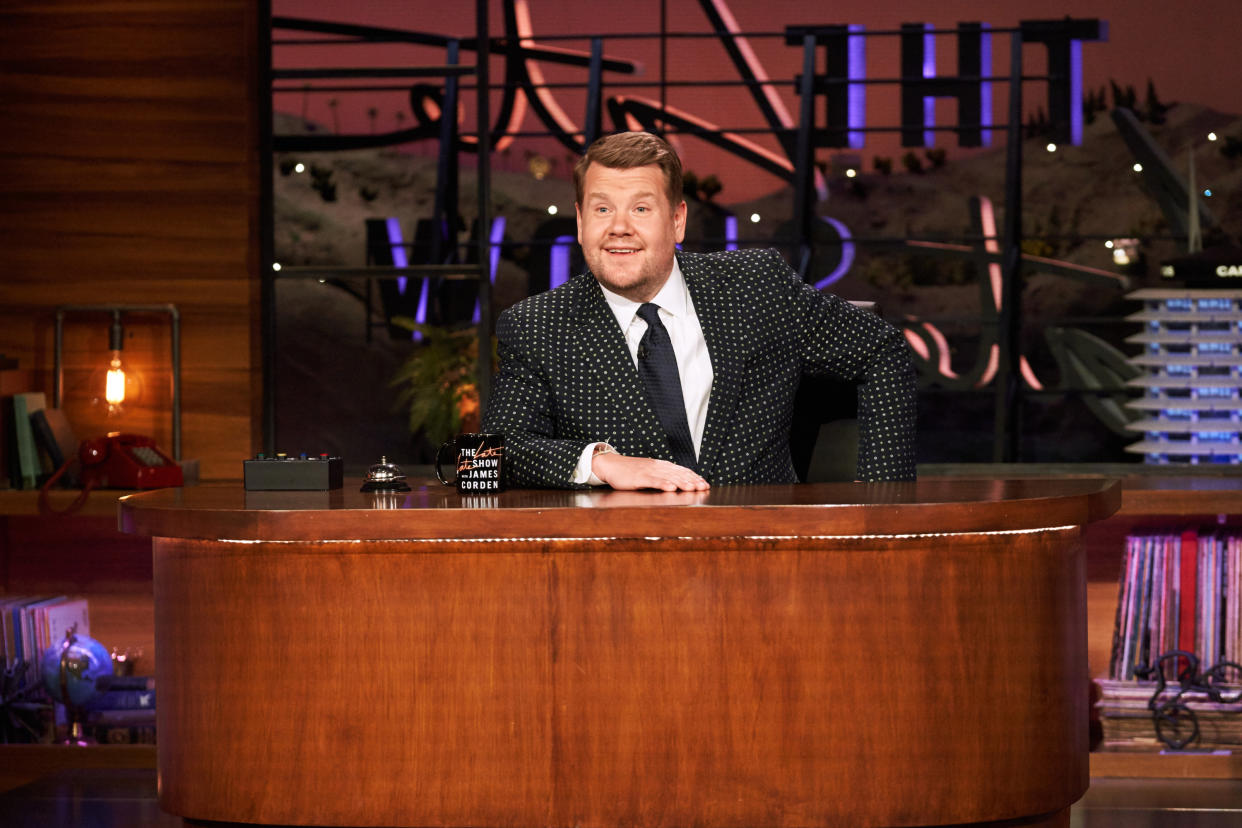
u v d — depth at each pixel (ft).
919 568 13.16
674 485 14.83
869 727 13.15
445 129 46.03
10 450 25.76
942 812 13.19
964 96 46.16
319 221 50.06
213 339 28.19
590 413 16.71
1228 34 45.44
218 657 13.65
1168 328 29.84
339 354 50.39
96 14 27.99
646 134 16.12
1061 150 47.47
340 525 13.15
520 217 47.34
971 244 47.29
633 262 15.94
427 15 44.42
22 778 25.12
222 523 13.35
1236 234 45.98
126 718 25.73
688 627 13.19
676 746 13.23
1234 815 21.31
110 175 28.19
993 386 46.91
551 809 13.32
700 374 16.85
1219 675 23.89
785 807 13.16
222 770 13.65
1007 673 13.32
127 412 28.30
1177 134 46.09
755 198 46.39
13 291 28.43
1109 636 25.90
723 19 45.01
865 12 45.03
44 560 27.71
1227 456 30.48
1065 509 13.38
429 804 13.39
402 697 13.41
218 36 27.86
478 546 13.32
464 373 35.17
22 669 25.71
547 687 13.30
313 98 46.78
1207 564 23.82
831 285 49.01
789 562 13.15
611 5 44.78
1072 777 13.87
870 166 48.24
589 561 13.24
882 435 17.34
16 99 28.17
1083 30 45.16
